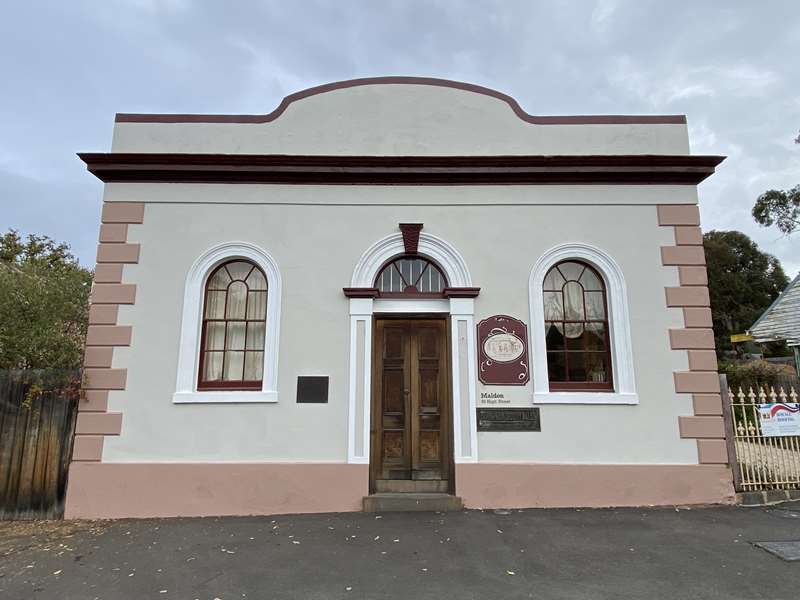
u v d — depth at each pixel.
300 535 5.27
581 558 4.57
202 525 5.68
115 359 6.38
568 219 6.87
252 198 6.88
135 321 6.49
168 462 6.16
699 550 4.71
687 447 6.27
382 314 6.66
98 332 6.43
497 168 6.89
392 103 7.21
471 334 6.52
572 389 6.53
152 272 6.63
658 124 7.16
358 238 6.82
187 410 6.28
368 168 6.88
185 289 6.61
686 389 6.38
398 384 6.61
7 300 8.07
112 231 6.71
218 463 6.17
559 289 6.89
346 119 7.16
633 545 4.86
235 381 6.56
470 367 6.44
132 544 5.11
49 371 6.39
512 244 6.80
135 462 6.15
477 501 6.12
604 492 6.14
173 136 7.04
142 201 6.82
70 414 6.32
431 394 6.59
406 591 3.98
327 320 6.57
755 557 4.54
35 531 5.58
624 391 6.39
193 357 6.46
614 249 6.79
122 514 6.02
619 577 4.18
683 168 6.85
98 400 6.26
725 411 6.41
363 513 6.00
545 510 6.00
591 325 6.79
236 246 6.76
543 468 6.19
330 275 6.71
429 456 6.44
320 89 7.22
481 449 6.25
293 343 6.50
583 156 6.78
